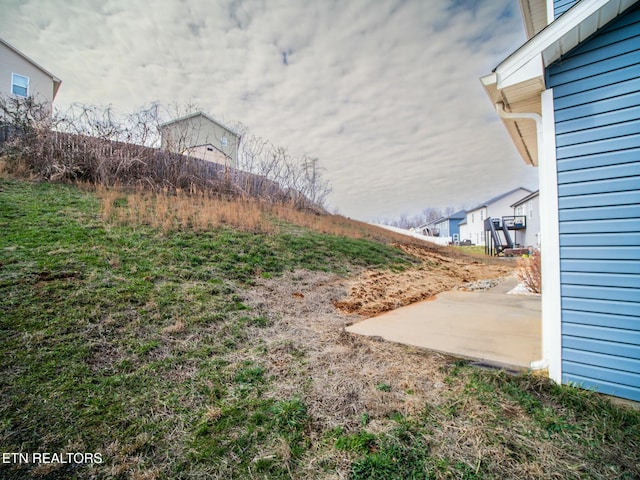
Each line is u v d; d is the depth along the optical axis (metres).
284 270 5.71
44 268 3.64
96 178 7.94
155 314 3.29
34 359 2.31
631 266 2.11
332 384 2.42
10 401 1.91
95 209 6.10
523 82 2.44
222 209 7.84
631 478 1.48
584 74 2.32
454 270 10.03
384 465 1.59
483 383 2.38
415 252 11.34
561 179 2.38
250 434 1.86
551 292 2.39
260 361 2.79
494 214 31.92
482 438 1.77
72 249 4.31
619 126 2.18
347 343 3.28
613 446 1.68
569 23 2.22
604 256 2.20
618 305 2.14
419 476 1.52
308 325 3.82
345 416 2.03
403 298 5.79
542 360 2.61
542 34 2.32
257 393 2.29
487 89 2.70
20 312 2.80
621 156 2.17
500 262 14.55
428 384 2.41
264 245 6.59
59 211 5.63
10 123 7.82
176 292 3.88
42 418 1.83
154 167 9.24
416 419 1.97
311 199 14.38
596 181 2.25
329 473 1.57
